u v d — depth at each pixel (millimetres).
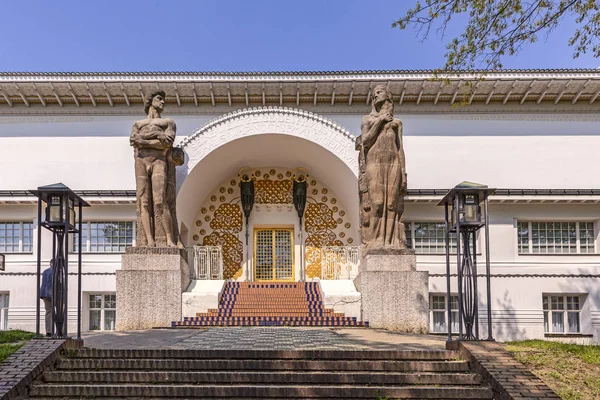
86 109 19547
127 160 19297
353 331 12867
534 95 19266
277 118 18438
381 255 14430
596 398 7117
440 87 18672
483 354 8258
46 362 8086
